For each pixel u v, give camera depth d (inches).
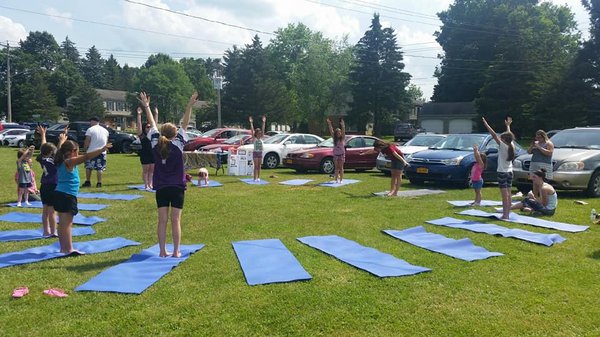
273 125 2023.9
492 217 308.0
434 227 279.3
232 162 585.6
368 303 159.6
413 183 499.5
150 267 196.5
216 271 192.2
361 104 1994.3
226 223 287.0
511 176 300.2
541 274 190.7
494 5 2215.8
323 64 2160.4
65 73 3319.4
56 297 164.1
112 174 572.1
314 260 208.8
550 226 281.0
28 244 240.4
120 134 966.4
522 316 150.6
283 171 643.5
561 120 1462.8
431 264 204.2
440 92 2395.4
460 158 456.1
